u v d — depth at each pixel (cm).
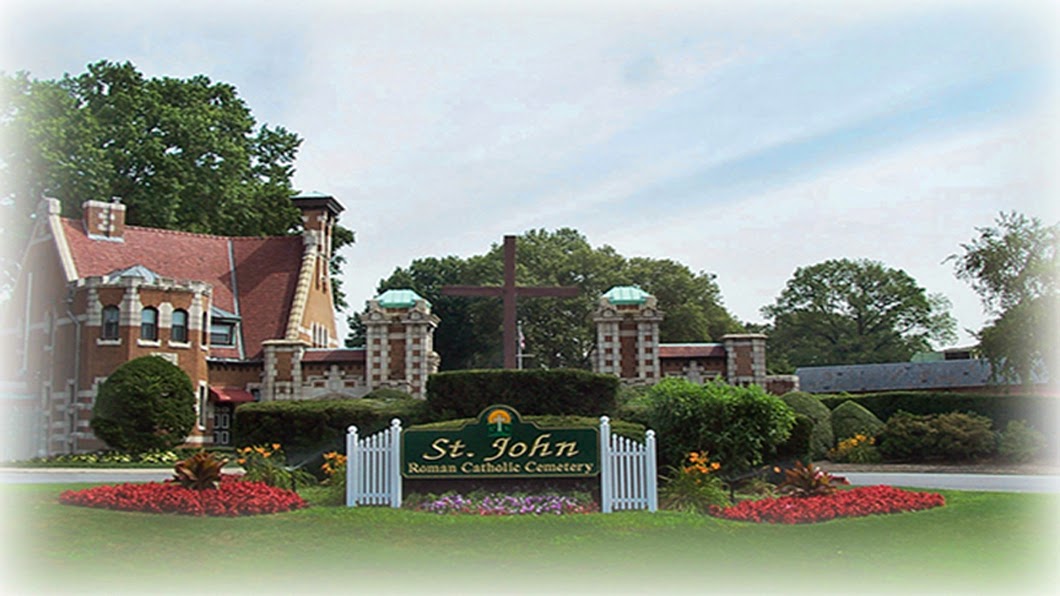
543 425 1866
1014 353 4141
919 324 8319
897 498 1883
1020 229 4391
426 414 2419
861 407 3631
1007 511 1845
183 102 5612
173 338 4075
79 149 4612
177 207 5175
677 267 7238
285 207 5853
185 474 1797
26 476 2844
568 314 7025
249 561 1418
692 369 4147
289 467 2377
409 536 1562
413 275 7900
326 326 5031
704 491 1834
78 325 3994
